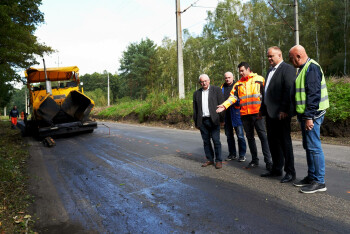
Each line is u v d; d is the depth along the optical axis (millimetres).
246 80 4539
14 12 12031
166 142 7848
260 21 34031
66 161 6289
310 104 3176
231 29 36531
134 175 4688
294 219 2668
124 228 2789
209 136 4984
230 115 5203
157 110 15797
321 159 3318
